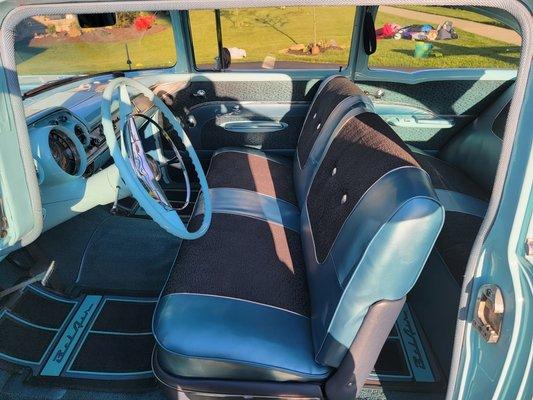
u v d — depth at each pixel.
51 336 2.00
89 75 2.64
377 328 1.32
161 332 1.47
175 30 2.72
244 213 2.15
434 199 1.16
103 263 2.45
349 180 1.57
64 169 1.97
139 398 1.75
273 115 2.93
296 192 2.40
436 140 2.90
